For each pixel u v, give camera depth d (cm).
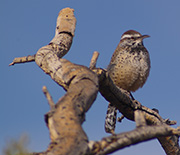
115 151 295
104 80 543
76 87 379
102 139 289
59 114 313
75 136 283
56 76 516
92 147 280
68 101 342
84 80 415
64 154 263
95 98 398
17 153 214
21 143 216
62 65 515
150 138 311
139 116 316
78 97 358
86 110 364
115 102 626
